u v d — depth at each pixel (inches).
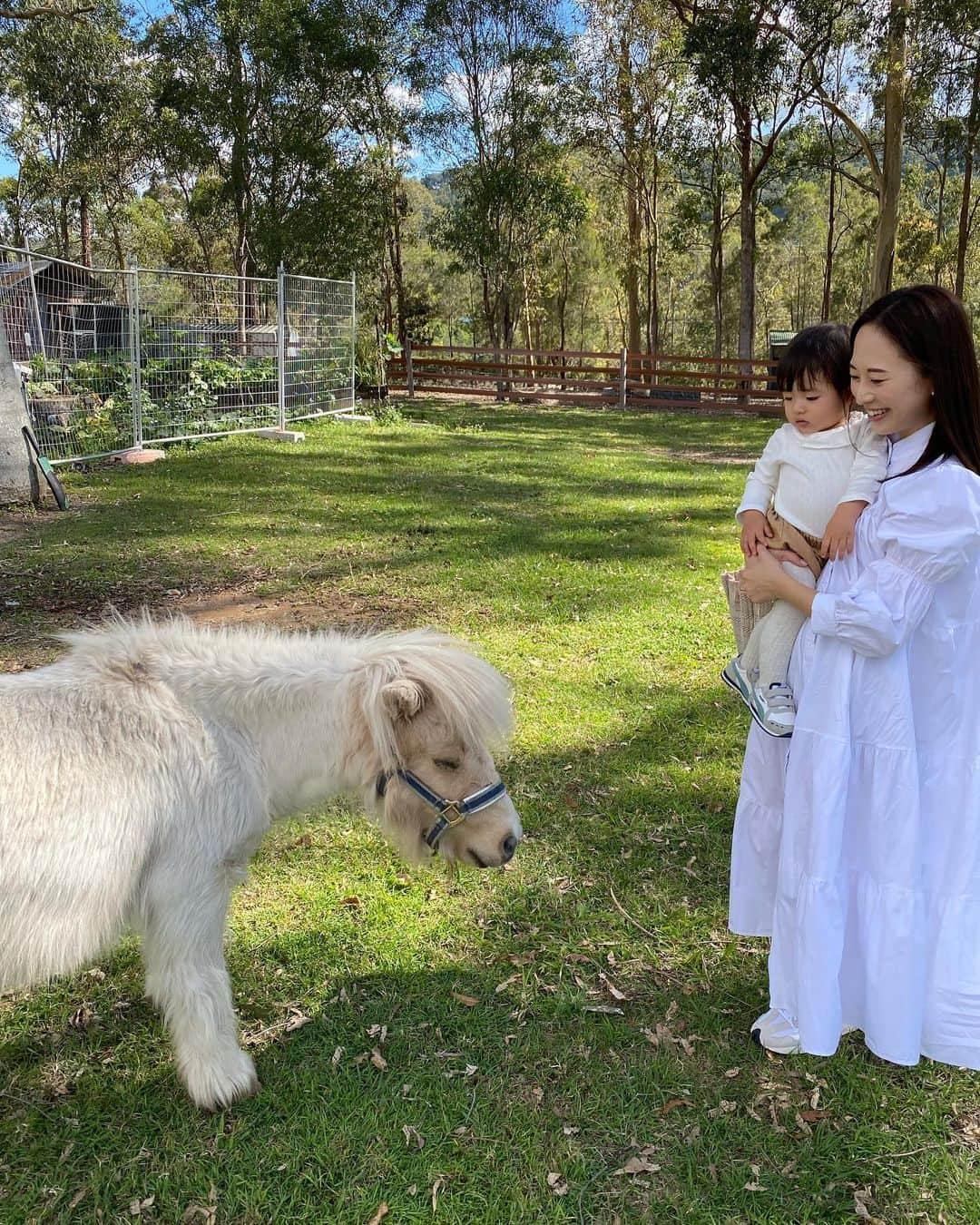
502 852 93.0
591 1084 102.8
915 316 81.1
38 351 456.1
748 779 105.0
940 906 89.7
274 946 125.5
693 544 342.0
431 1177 90.8
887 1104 100.7
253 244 1020.5
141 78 1213.1
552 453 574.2
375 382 872.3
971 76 906.1
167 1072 104.3
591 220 1579.7
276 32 943.0
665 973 122.3
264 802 94.3
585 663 224.8
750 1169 92.3
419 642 98.0
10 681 88.7
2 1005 114.7
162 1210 87.5
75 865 80.9
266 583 283.6
